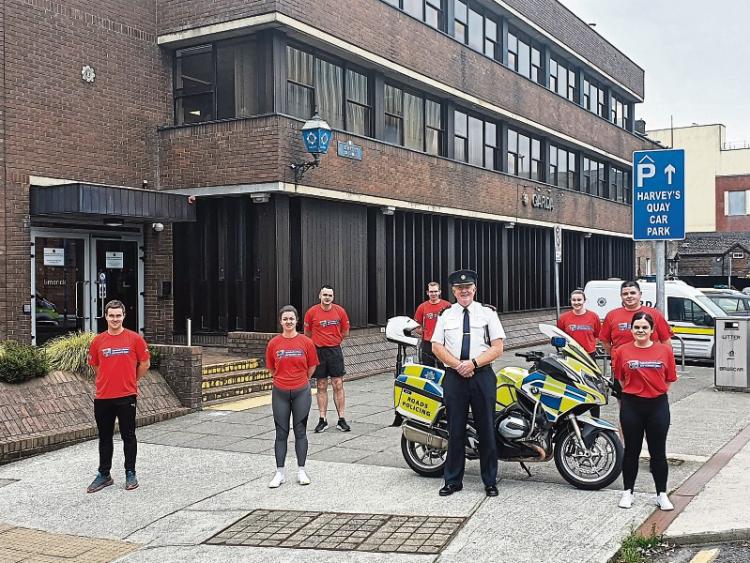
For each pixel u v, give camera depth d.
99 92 14.34
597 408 8.00
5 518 7.26
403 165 17.88
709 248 47.56
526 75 25.47
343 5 15.93
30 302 13.10
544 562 5.66
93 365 8.16
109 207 12.86
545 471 8.23
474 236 22.22
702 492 7.29
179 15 15.23
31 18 13.17
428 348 11.77
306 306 15.08
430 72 19.00
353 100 17.03
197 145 14.99
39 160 13.27
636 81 34.34
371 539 6.30
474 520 6.61
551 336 8.06
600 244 31.77
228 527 6.78
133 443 8.11
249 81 15.02
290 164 14.38
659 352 6.84
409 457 8.16
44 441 9.57
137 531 6.82
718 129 61.44
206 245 15.81
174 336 16.17
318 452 9.25
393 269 18.19
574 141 27.55
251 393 13.30
